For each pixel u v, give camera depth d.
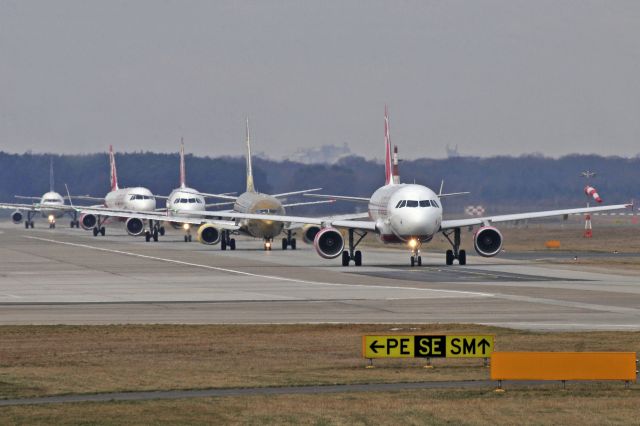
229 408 115.88
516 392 123.69
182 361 149.50
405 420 109.69
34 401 120.50
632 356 125.62
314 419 110.31
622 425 107.44
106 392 125.44
